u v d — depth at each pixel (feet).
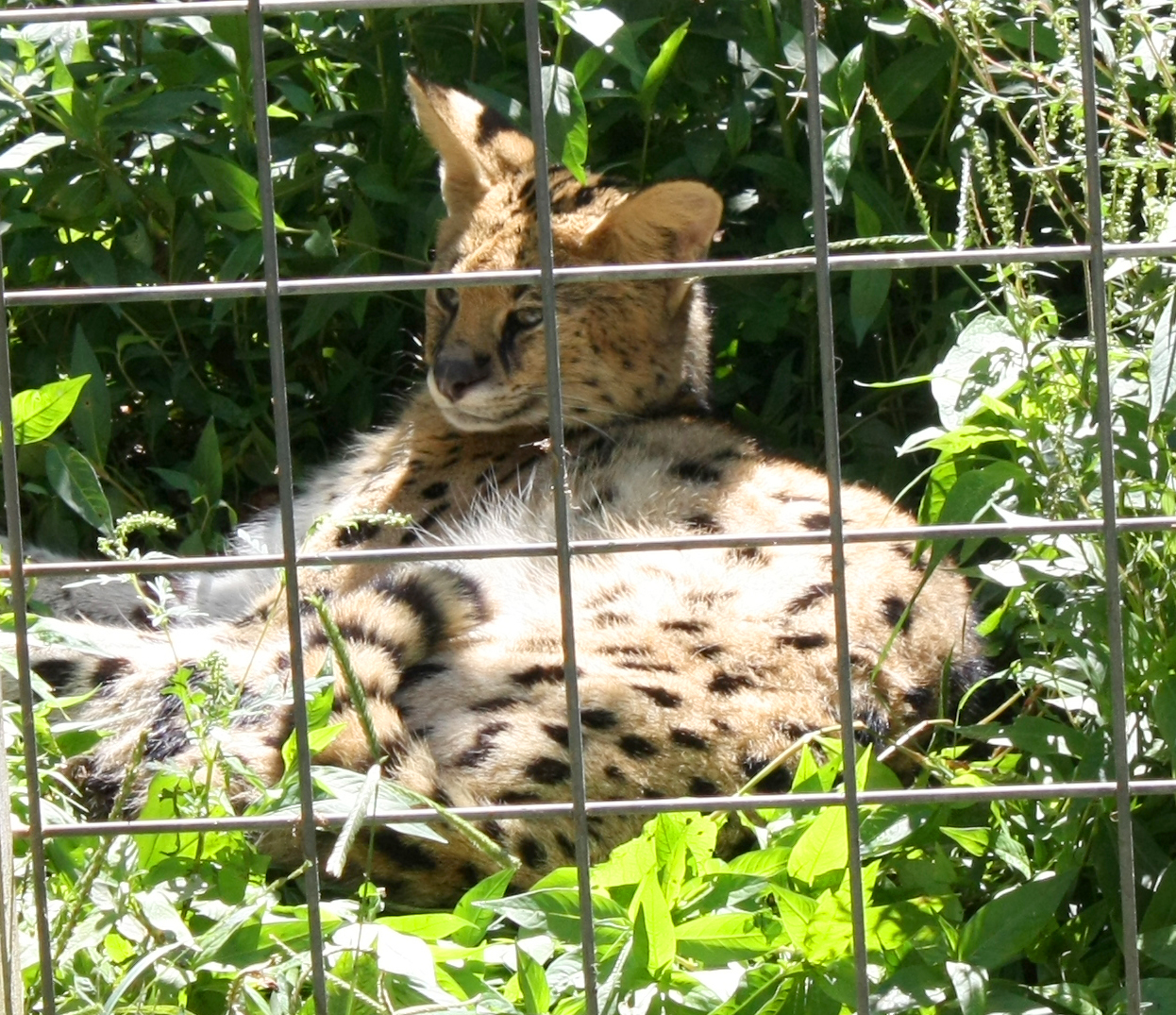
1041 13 17.62
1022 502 13.61
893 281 22.06
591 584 17.44
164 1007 10.87
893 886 12.26
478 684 15.37
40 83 20.59
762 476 19.61
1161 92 17.93
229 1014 10.60
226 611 20.42
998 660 17.17
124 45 21.90
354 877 14.46
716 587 16.97
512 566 18.08
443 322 22.00
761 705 15.34
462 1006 10.74
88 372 18.92
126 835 10.92
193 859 12.16
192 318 21.75
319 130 21.63
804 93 19.39
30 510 20.84
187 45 23.09
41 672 15.94
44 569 9.87
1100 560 12.87
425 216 22.29
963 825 13.06
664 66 20.65
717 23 21.71
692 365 22.56
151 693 15.38
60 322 21.90
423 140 22.65
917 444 16.15
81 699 13.26
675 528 18.42
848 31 21.66
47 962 10.19
